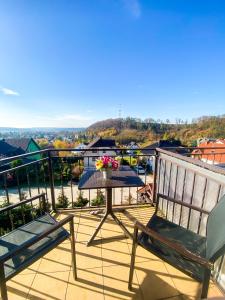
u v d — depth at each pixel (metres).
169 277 1.53
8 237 1.36
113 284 1.46
